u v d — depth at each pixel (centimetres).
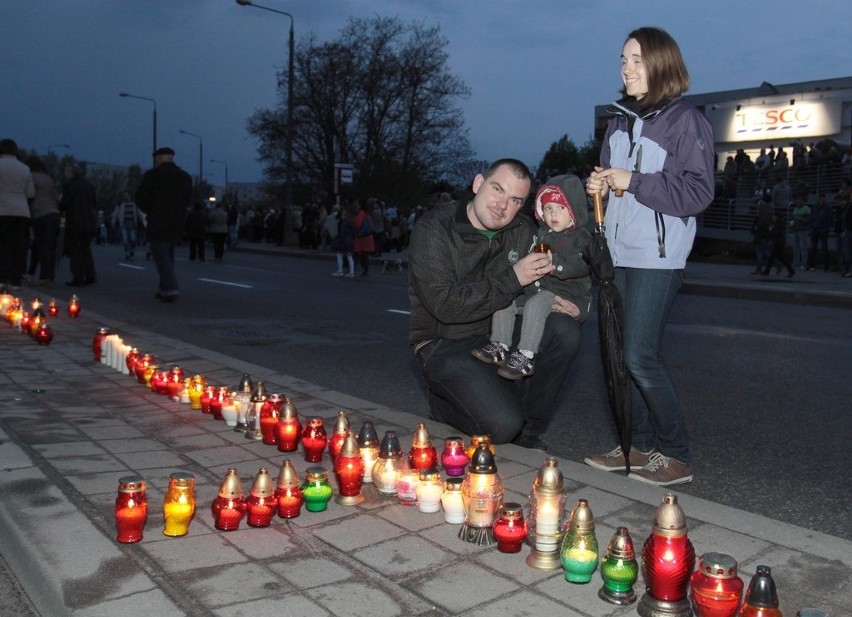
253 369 661
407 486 346
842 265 1900
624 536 262
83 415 490
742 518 334
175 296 1268
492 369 434
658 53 393
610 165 411
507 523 295
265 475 322
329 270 2155
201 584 270
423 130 4838
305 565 286
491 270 441
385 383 688
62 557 287
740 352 871
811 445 516
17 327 840
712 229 2673
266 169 5147
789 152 3081
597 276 393
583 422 570
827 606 262
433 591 268
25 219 1180
